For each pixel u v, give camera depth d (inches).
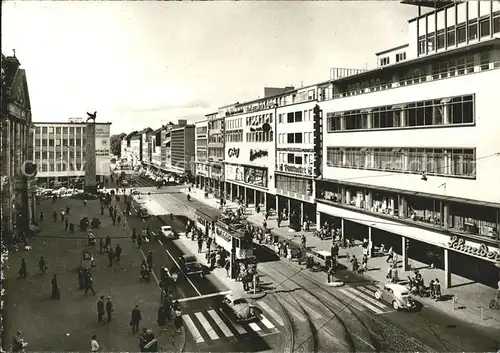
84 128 3132.4
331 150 1996.8
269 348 920.9
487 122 1202.6
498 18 1378.0
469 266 1438.2
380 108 1644.9
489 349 911.7
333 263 1531.7
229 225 1630.2
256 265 1523.1
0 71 1056.8
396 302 1147.9
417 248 1679.4
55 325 1011.9
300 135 2271.2
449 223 1348.4
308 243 1911.9
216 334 992.9
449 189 1336.1
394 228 1568.7
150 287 1316.4
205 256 1681.8
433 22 1649.9
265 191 2709.2
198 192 3892.7
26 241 1710.1
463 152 1286.9
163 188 4217.5
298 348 918.4
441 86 1355.8
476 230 1259.2
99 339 938.1
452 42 1560.0
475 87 1235.2
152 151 6747.1
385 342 949.8
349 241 1916.8
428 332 1002.7
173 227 2278.5
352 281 1402.6
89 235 1793.8
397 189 1551.4
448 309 1154.7
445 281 1344.7
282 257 1700.3
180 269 1503.4
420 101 1443.2
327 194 2063.2
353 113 1817.2
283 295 1263.5
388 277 1395.2
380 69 1742.1
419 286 1262.3
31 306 1130.0
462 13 1518.2
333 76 2224.4
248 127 2974.9
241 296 1239.5
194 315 1106.7
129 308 1136.8
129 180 4781.0
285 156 2452.0
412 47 1756.9
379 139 1656.0
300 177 2258.9
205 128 4020.7
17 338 839.7
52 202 2731.3
